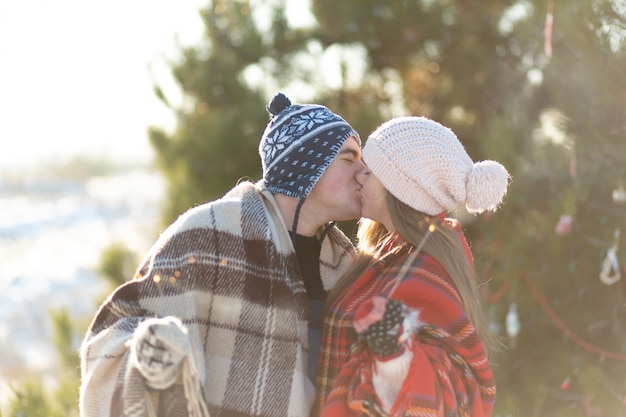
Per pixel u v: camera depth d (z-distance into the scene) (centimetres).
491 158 502
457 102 717
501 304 457
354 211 238
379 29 720
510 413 420
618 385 424
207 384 218
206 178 657
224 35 733
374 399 192
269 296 223
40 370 1022
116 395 198
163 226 665
